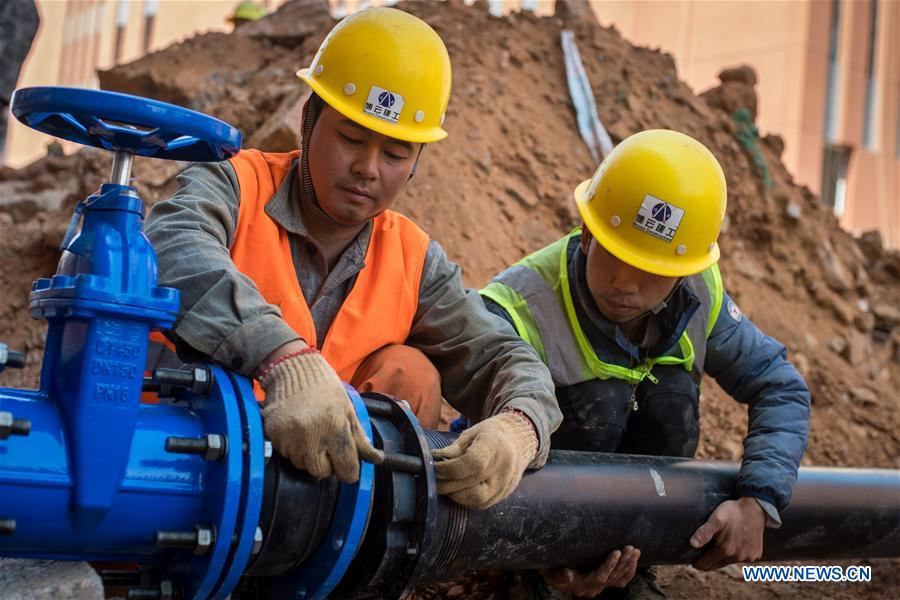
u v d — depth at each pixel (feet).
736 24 41.47
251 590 7.57
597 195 9.50
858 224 41.91
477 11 20.12
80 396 5.82
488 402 8.34
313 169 8.28
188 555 6.33
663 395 10.12
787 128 40.14
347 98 8.07
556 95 18.98
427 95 8.28
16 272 16.74
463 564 7.46
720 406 15.12
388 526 6.70
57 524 5.90
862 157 42.04
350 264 8.66
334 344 8.36
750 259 18.76
